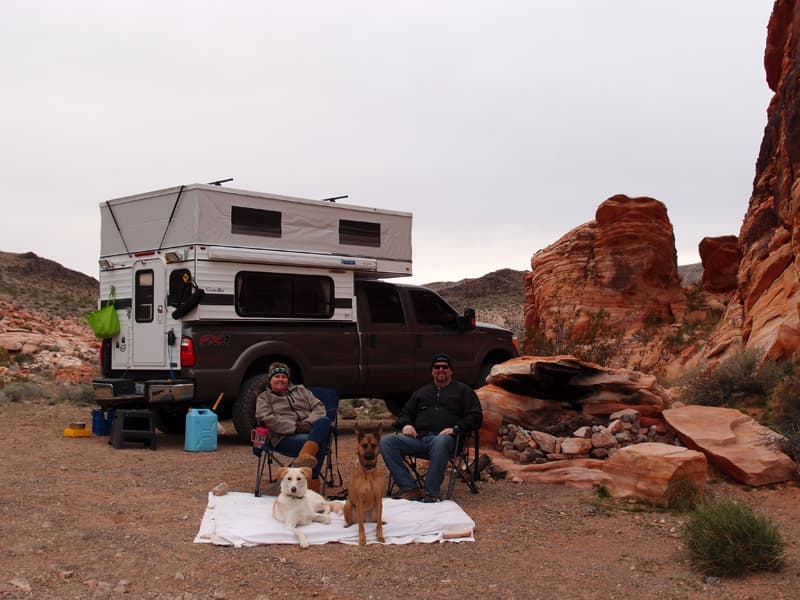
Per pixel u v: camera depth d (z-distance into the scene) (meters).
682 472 6.64
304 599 4.49
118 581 4.64
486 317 50.16
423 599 4.52
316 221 10.86
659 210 21.20
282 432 7.03
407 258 11.99
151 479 7.64
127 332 10.45
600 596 4.59
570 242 22.16
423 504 6.46
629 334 19.92
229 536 5.49
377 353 11.30
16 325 30.12
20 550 5.10
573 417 8.85
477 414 7.17
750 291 14.02
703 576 4.90
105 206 10.85
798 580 4.78
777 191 14.07
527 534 5.91
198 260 9.65
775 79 15.73
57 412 13.12
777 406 8.69
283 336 10.35
